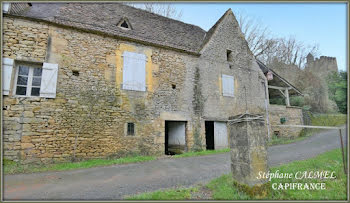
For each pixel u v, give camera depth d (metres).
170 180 4.17
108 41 7.73
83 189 3.64
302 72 21.95
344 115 15.77
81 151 6.54
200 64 9.85
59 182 4.11
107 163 6.06
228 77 10.62
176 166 5.62
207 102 9.60
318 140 9.71
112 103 7.36
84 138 6.66
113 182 4.10
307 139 10.58
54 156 6.12
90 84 7.09
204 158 6.88
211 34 10.89
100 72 7.35
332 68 25.36
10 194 3.36
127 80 7.81
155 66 8.58
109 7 9.27
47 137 6.13
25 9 7.14
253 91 11.43
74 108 6.68
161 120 8.24
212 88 9.92
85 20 7.82
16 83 6.25
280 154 6.70
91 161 6.31
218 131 9.73
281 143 9.88
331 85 18.12
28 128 5.95
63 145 6.30
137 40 8.23
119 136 7.28
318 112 17.62
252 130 3.23
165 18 11.17
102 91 7.25
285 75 22.16
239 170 3.29
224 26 11.35
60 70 6.68
